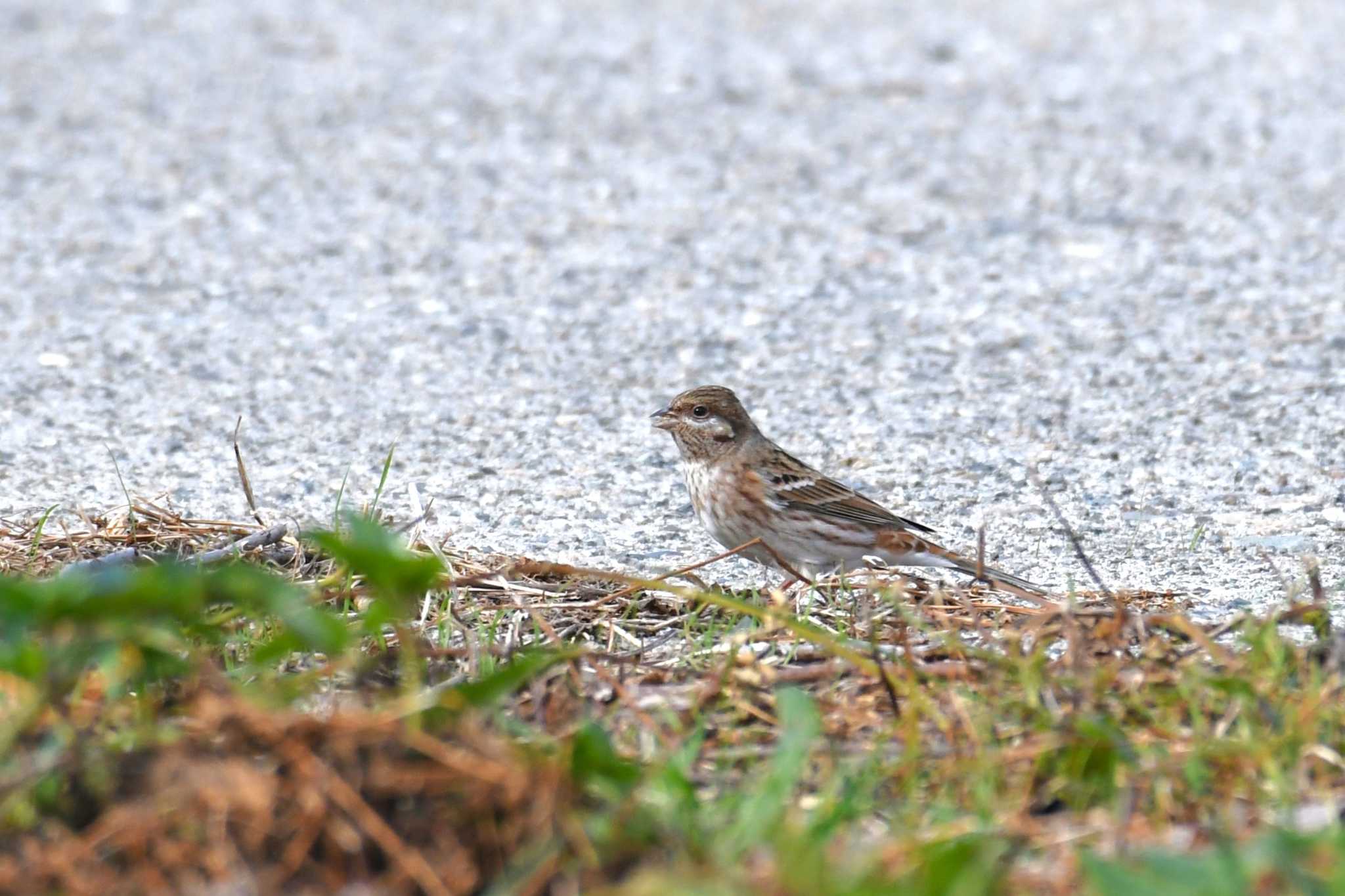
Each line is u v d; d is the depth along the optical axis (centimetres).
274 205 1925
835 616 853
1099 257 1731
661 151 2103
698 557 1059
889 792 629
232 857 530
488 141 2145
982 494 1171
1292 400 1344
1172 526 1094
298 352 1496
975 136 2144
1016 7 2816
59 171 2036
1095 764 625
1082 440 1278
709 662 766
